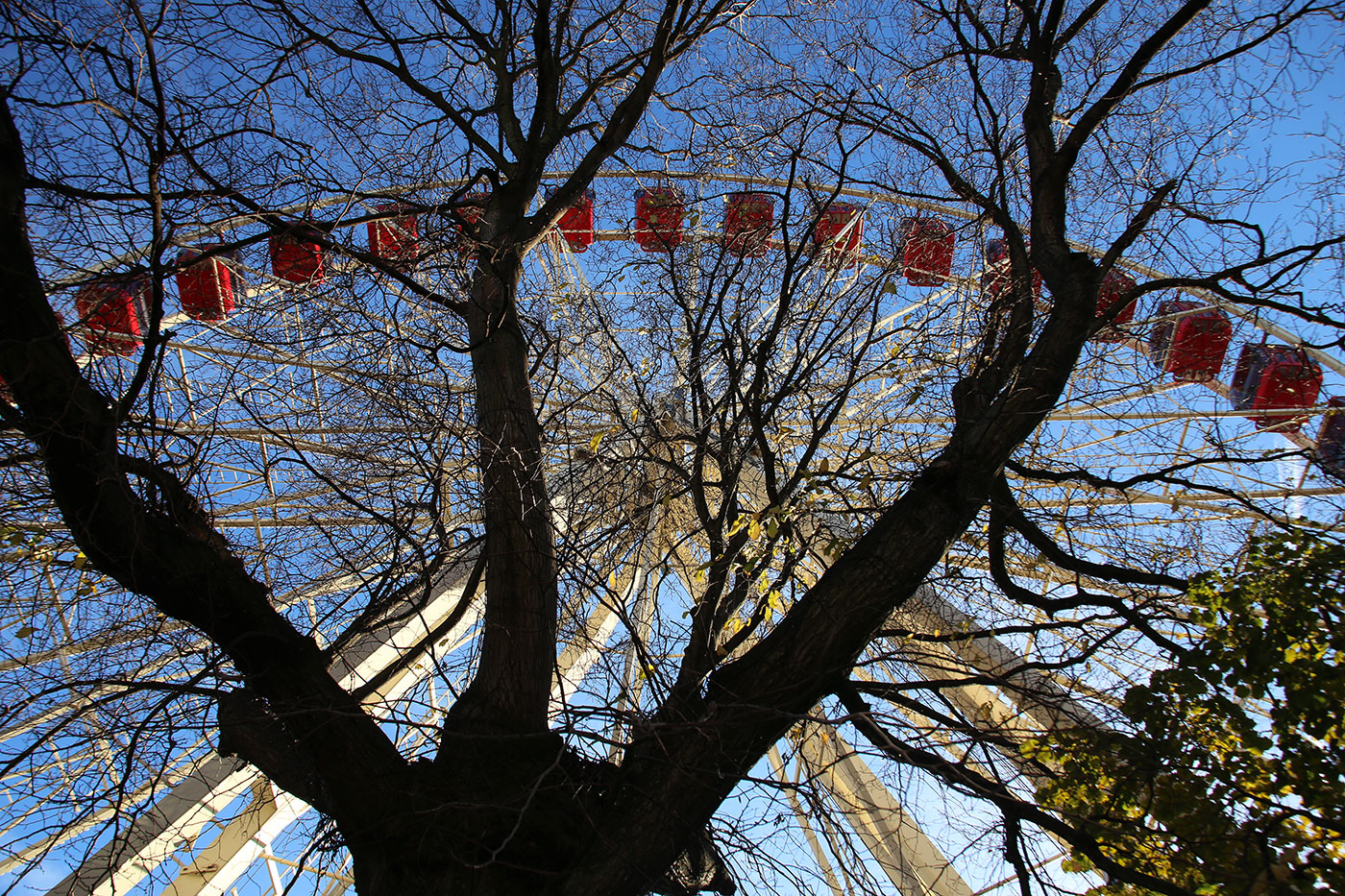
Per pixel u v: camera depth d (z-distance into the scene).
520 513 5.53
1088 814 5.21
